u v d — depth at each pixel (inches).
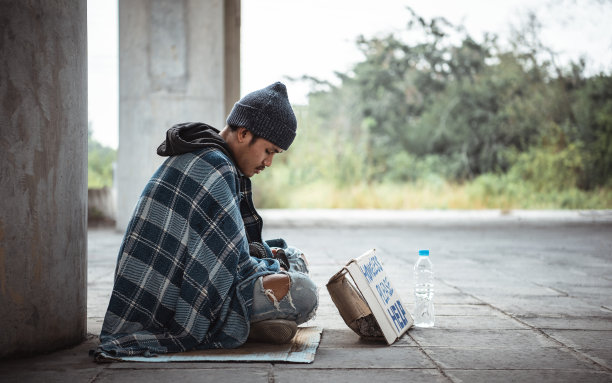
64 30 127.6
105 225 544.1
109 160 814.5
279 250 145.9
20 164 121.3
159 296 127.7
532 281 239.3
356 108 1016.2
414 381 109.7
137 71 461.1
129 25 460.1
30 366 117.6
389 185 879.7
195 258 126.3
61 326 129.6
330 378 111.0
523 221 584.4
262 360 120.5
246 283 129.3
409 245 392.5
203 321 126.3
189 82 460.4
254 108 134.1
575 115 932.0
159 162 463.2
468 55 1023.6
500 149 957.8
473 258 321.7
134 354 122.2
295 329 131.6
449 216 618.8
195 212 127.3
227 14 525.3
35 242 123.8
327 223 571.8
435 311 177.5
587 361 124.1
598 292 213.5
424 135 992.9
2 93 119.6
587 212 663.8
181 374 112.3
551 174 848.9
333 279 140.3
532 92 981.8
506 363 122.2
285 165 867.4
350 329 153.9
